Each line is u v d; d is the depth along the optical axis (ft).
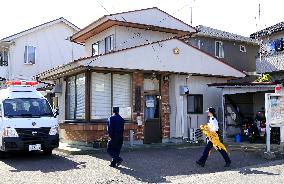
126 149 44.73
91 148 44.57
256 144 50.01
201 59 55.72
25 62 90.27
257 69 77.10
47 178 27.78
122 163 34.81
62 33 96.84
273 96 39.55
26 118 38.70
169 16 61.11
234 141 54.24
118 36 55.52
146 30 58.29
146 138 50.72
